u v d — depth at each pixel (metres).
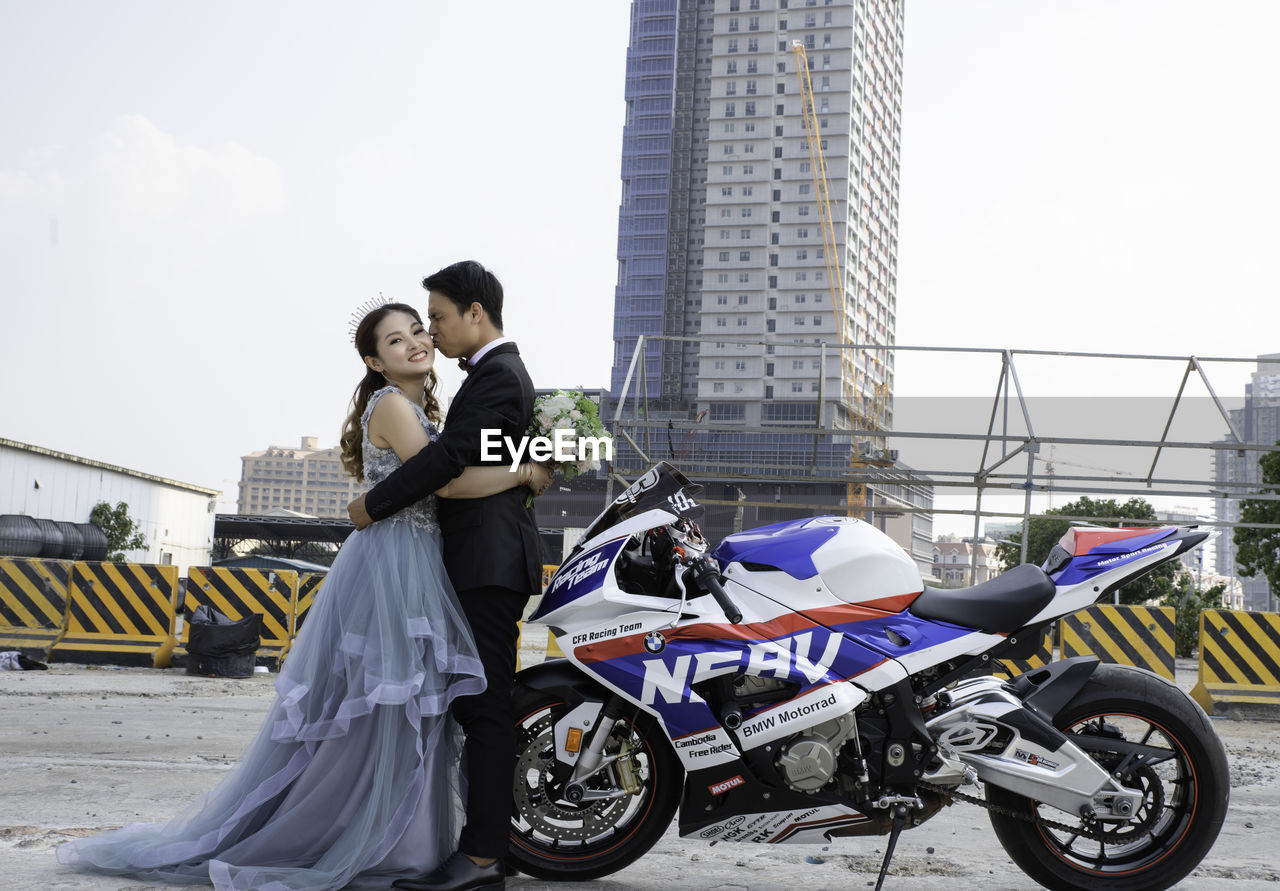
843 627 3.10
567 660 3.34
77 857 3.15
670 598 3.16
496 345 3.29
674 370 164.00
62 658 10.42
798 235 148.88
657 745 3.26
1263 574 31.86
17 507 36.16
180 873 3.06
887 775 3.05
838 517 3.32
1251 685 9.74
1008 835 3.20
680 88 170.12
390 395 3.25
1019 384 11.05
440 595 3.14
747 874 3.45
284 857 3.09
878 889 3.00
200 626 10.02
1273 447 10.62
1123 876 3.16
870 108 160.75
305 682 3.15
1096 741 3.15
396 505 3.09
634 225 170.88
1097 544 3.21
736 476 11.54
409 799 3.05
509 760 3.08
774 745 3.02
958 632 3.11
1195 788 3.16
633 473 10.59
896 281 174.88
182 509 50.47
